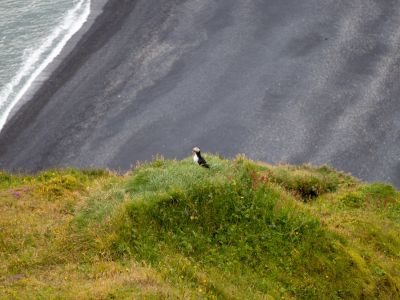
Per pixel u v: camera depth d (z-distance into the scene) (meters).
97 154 91.94
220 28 116.81
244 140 93.56
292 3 122.25
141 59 110.69
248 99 101.12
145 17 121.81
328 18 117.56
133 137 94.75
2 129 98.56
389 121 96.19
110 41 116.44
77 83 106.69
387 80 103.31
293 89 102.69
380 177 87.50
